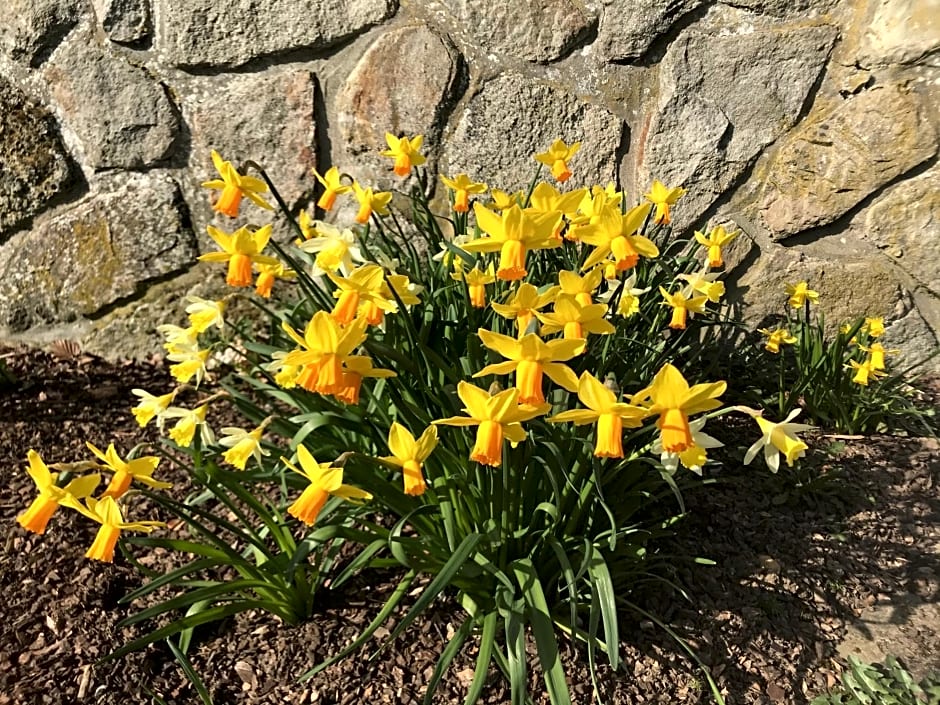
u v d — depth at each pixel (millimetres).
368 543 2074
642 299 2750
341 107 3416
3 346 3555
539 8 3260
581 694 1876
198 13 3287
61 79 3377
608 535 1997
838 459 2846
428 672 1918
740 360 3508
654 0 3205
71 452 2787
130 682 1880
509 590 1824
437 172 3482
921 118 3195
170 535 2352
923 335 3488
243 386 3193
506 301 2139
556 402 2061
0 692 1821
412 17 3314
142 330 3555
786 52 3262
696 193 3451
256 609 2100
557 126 3395
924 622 2170
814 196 3391
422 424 2035
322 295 2189
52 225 3529
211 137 3451
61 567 2209
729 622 2115
